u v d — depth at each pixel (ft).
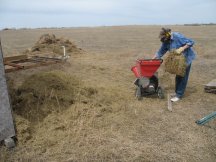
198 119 10.28
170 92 13.48
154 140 8.66
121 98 11.97
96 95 11.48
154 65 11.71
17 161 7.47
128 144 8.36
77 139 8.52
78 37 54.08
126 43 39.96
